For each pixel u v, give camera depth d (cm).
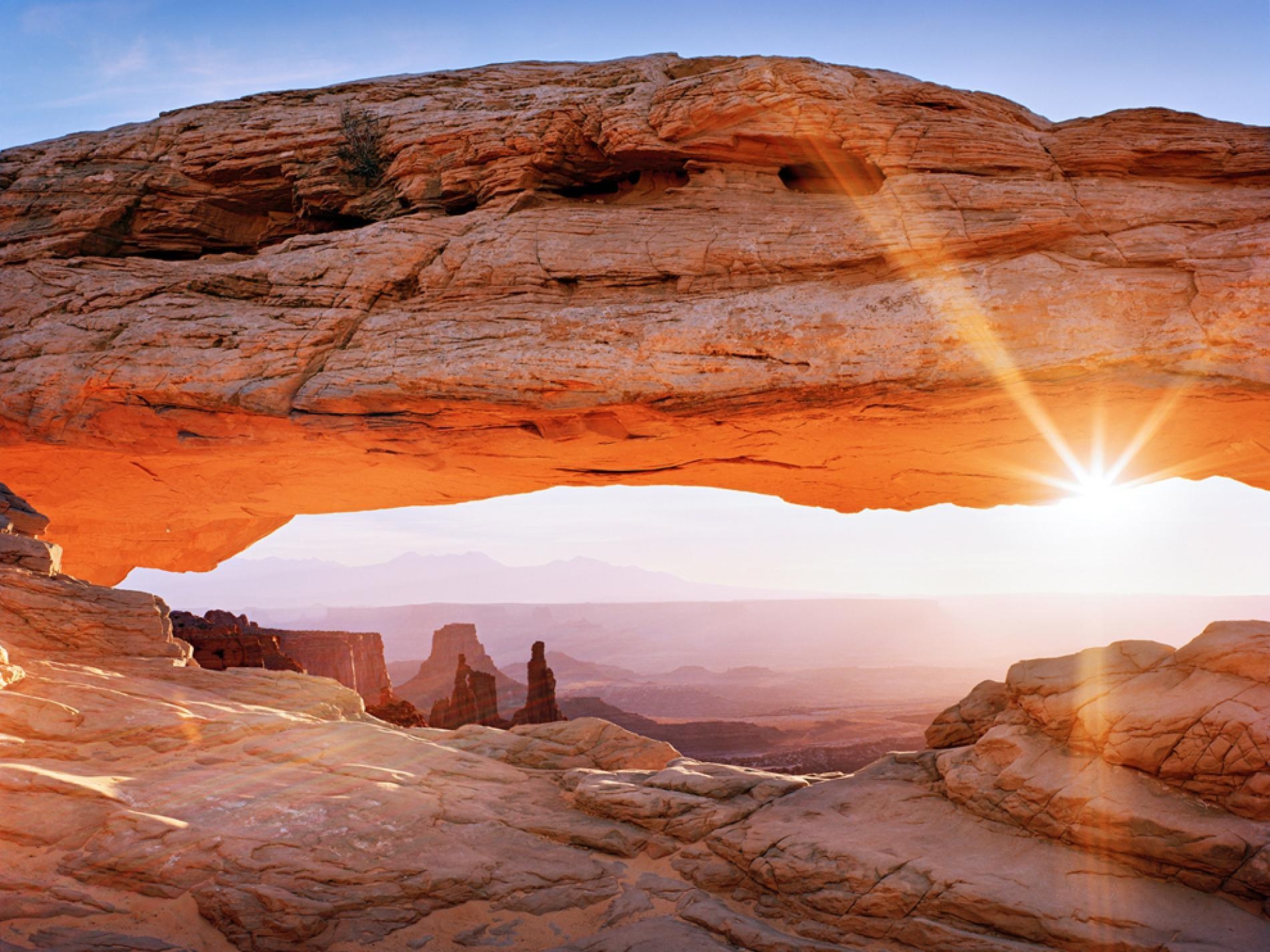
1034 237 1639
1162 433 1708
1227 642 1037
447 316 1814
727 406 1673
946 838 1048
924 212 1681
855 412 1680
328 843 1041
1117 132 1689
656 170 1936
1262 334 1485
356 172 2009
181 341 1856
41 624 1405
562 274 1803
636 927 980
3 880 896
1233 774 957
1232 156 1656
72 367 1853
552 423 1794
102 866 942
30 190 2116
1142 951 848
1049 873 960
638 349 1697
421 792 1196
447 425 1816
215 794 1096
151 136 2136
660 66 1994
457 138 1936
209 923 927
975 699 1280
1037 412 1648
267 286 1920
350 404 1775
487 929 983
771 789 1214
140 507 2367
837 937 960
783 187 1848
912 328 1605
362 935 943
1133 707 1041
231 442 1905
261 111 2125
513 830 1151
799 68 1762
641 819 1173
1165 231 1605
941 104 1750
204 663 3753
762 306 1691
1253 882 893
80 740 1134
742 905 1038
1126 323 1538
